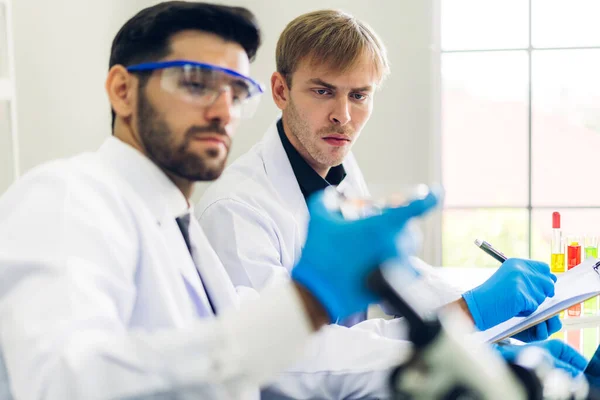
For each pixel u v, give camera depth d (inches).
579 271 63.6
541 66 141.8
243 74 36.7
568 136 145.9
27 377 26.4
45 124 111.2
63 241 30.3
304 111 66.1
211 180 37.2
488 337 55.9
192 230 42.6
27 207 31.5
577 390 28.3
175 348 26.2
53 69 112.2
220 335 26.4
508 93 143.9
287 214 66.1
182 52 35.5
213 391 26.7
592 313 89.9
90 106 118.8
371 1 132.4
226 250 61.4
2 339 28.5
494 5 139.6
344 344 49.0
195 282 39.9
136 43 36.2
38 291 28.1
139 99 36.4
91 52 118.8
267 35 133.8
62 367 25.6
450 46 141.4
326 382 48.0
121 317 32.1
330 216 27.6
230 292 43.3
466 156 148.1
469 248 151.5
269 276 59.6
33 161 109.7
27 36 108.1
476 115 145.6
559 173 147.4
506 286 54.4
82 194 32.7
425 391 23.5
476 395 23.2
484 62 141.7
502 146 147.1
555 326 65.6
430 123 133.4
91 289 29.2
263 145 71.6
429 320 24.3
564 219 148.7
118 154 38.6
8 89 89.6
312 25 64.8
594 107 143.9
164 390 26.1
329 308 26.3
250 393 39.3
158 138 36.2
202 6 35.8
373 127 134.3
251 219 63.2
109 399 25.7
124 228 34.7
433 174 134.2
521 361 28.5
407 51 132.6
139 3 129.1
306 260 26.9
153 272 35.9
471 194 150.1
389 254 26.1
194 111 35.4
